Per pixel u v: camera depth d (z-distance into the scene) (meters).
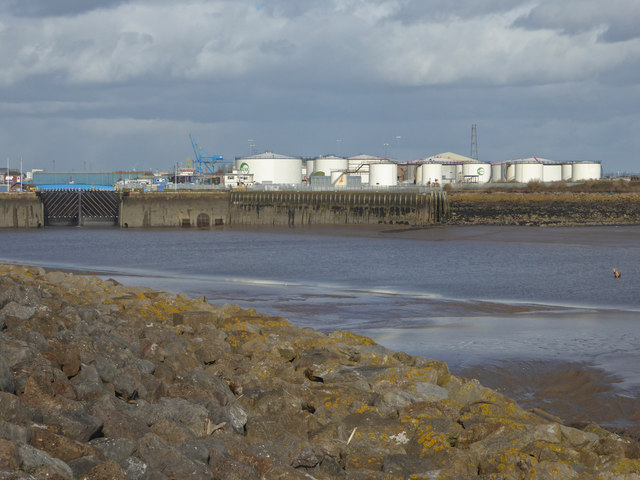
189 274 70.44
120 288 37.28
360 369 22.41
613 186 177.62
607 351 32.34
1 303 21.34
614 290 57.19
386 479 13.82
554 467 14.56
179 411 15.31
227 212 156.25
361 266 76.19
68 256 92.69
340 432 16.38
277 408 17.44
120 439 12.78
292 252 94.06
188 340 24.00
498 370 29.11
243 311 32.78
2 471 10.48
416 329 38.47
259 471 13.52
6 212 152.75
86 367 16.83
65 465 11.43
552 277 65.75
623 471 15.09
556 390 26.77
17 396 13.74
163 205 154.75
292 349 24.61
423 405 18.31
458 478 14.22
